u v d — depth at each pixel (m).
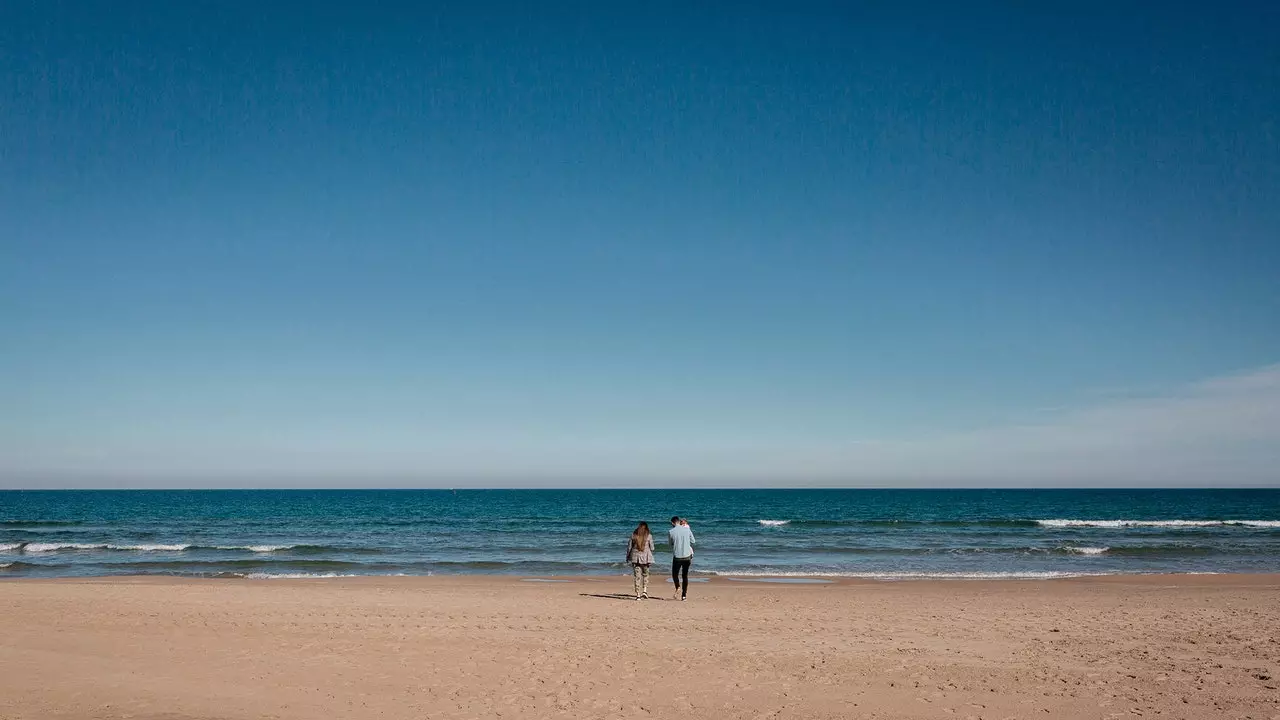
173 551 35.75
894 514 79.69
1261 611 16.31
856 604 18.03
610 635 13.06
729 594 20.30
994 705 8.66
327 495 171.25
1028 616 15.66
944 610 16.73
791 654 11.41
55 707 8.56
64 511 85.44
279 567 28.69
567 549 37.12
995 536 45.09
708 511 86.94
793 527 54.38
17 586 20.92
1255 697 8.88
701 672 10.23
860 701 8.85
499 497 150.62
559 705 8.71
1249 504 105.19
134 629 13.40
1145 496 151.00
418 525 59.66
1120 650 11.73
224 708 8.55
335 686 9.51
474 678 9.91
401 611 16.02
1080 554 34.06
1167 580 24.41
